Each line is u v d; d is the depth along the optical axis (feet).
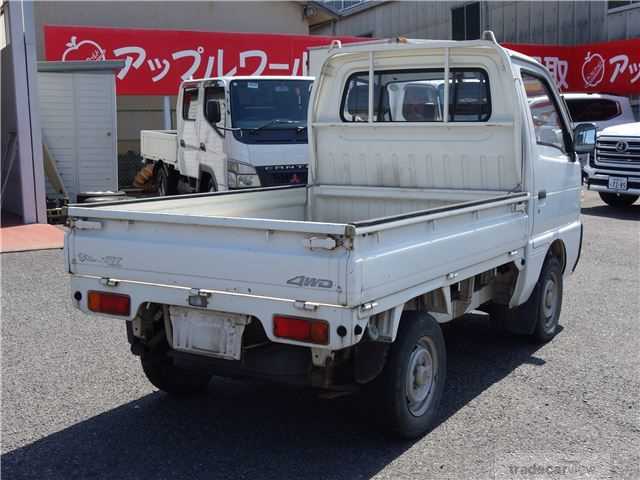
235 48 57.36
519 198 17.95
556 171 20.74
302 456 14.11
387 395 13.85
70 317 23.75
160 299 13.87
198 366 14.20
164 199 17.19
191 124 42.34
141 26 70.85
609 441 14.74
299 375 13.39
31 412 16.31
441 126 19.34
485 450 14.30
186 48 55.98
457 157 19.42
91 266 14.71
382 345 13.48
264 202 19.80
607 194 50.88
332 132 20.98
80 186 48.73
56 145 47.65
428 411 14.98
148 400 17.06
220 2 73.77
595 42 75.10
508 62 18.29
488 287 18.56
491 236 16.35
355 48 19.92
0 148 45.50
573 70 73.15
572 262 22.67
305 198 21.30
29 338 21.54
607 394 17.29
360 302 11.95
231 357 13.30
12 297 26.30
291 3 76.74
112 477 13.33
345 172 21.04
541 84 20.59
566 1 77.30
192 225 13.42
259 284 12.62
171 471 13.55
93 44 53.67
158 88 55.72
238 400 17.13
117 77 54.49
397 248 12.92
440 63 19.30
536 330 20.71
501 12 83.82
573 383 18.02
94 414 16.24
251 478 13.24
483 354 20.39
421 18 93.30
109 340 21.42
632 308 25.03
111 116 48.88
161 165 50.47
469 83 19.15
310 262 12.05
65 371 18.85
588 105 62.69
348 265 11.74
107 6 69.46
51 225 41.52
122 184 67.05
